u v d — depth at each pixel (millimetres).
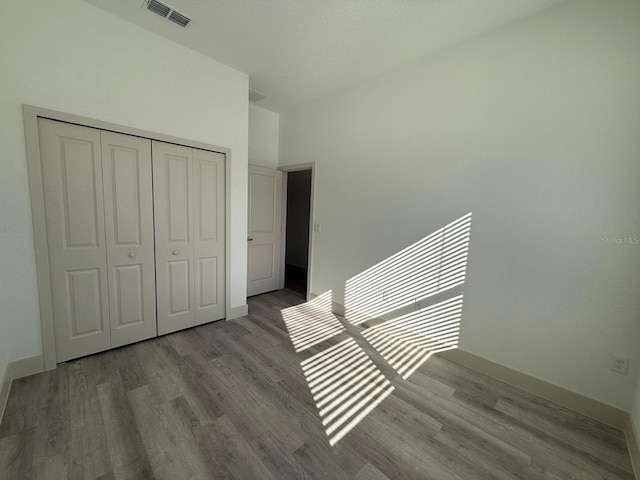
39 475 1264
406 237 2713
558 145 1859
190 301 2793
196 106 2598
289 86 3180
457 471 1374
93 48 2027
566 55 1812
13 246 1842
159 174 2447
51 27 1863
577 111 1786
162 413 1664
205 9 2002
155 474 1290
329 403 1827
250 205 3814
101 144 2127
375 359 2412
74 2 1932
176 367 2145
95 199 2141
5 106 1750
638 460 1390
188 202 2658
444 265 2441
